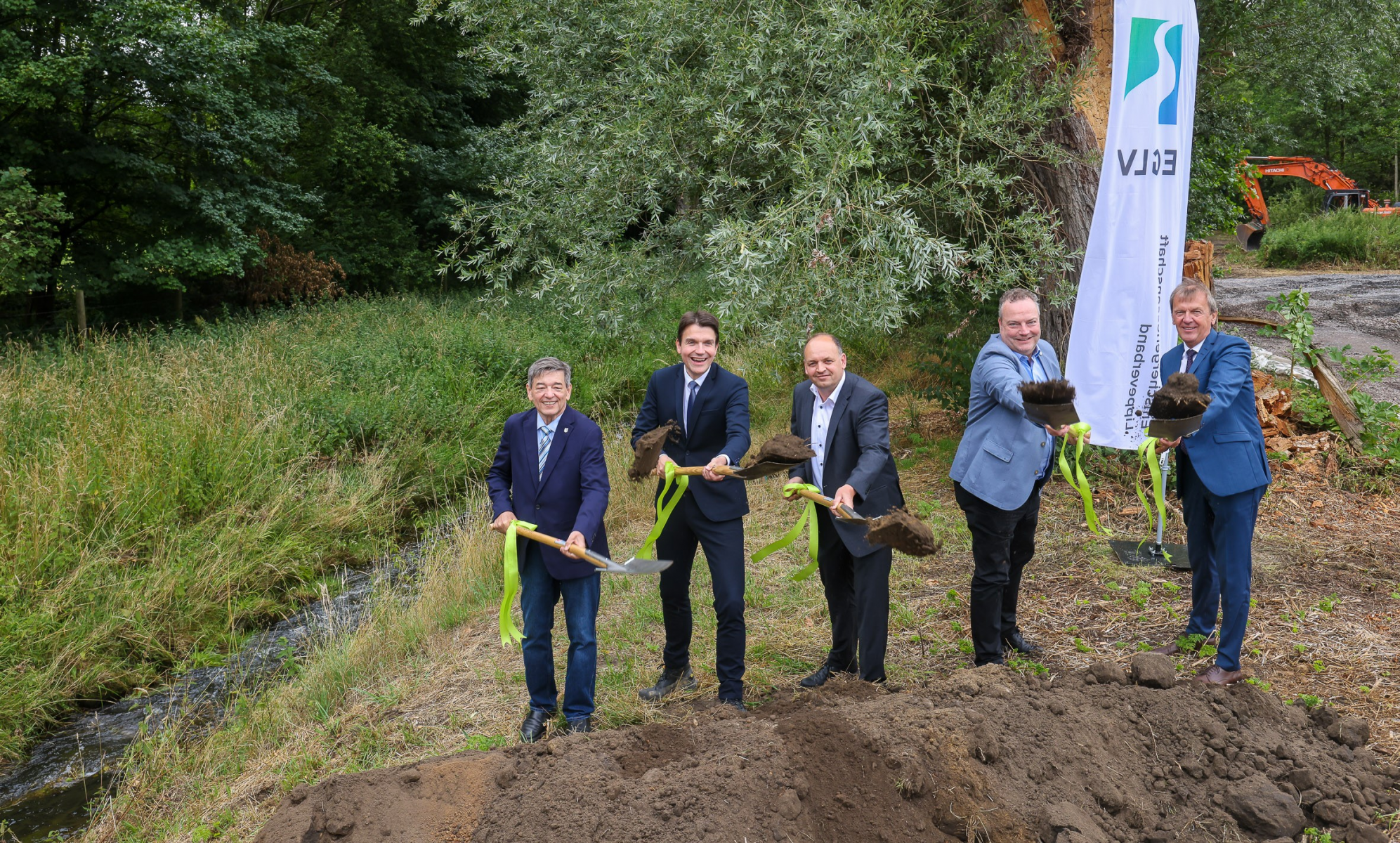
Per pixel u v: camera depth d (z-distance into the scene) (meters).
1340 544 5.77
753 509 7.50
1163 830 3.01
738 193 8.48
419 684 4.91
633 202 9.21
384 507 8.97
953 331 9.02
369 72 21.75
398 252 23.08
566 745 3.39
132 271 14.81
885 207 7.33
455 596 6.18
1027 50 7.93
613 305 9.24
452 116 25.41
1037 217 7.70
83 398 8.94
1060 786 3.09
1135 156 6.27
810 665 4.71
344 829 3.13
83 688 5.69
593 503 3.87
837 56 7.32
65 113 14.48
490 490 4.07
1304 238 23.69
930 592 5.54
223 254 15.83
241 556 7.32
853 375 4.23
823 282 6.98
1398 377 9.69
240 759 4.38
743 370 10.63
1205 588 4.45
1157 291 6.39
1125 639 4.68
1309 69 12.69
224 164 16.00
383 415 10.22
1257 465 3.95
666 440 4.28
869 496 4.02
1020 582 5.23
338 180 22.83
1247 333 12.23
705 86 7.92
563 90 9.66
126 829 4.00
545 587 4.08
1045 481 4.34
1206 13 11.73
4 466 7.29
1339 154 42.16
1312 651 4.34
